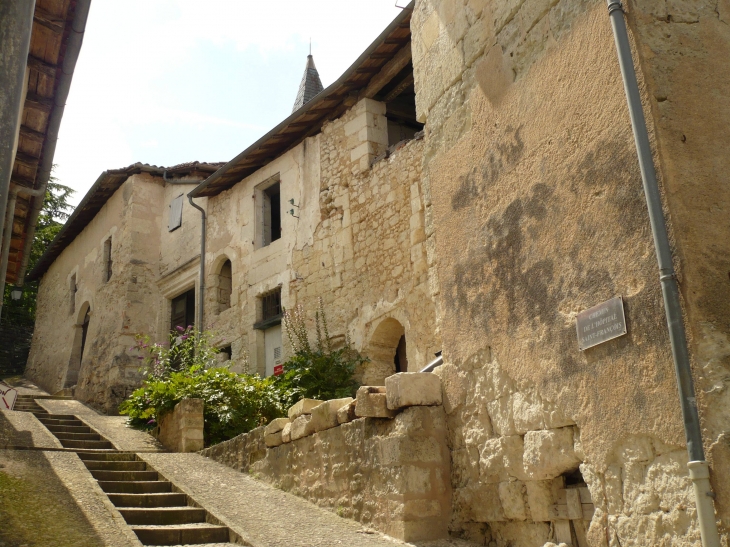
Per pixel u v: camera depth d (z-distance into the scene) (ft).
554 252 15.31
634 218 13.41
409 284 36.78
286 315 44.88
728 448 11.35
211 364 43.80
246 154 48.39
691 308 12.15
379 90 42.29
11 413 33.65
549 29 16.22
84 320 70.18
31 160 31.96
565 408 14.52
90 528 16.16
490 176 17.66
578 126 15.01
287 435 23.16
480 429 17.04
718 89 13.71
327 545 16.53
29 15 18.07
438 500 17.52
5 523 15.70
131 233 60.34
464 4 19.51
